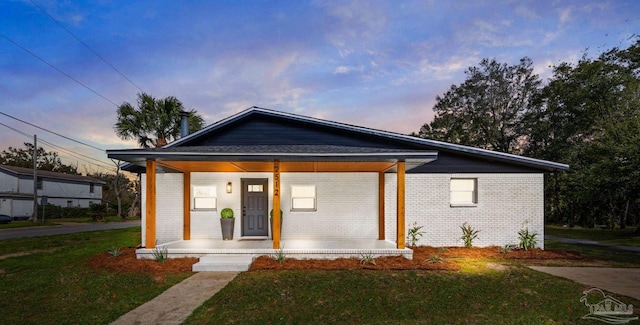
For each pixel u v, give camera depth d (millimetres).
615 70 21672
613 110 21344
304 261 8562
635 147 15102
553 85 24781
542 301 5770
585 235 18953
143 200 11422
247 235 11297
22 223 28406
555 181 24656
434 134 34281
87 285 6699
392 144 11508
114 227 25094
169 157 8484
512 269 8148
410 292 6219
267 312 5203
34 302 5719
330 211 11320
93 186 46156
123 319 4938
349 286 6547
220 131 11883
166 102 19203
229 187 11328
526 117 29031
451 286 6602
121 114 19016
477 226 11086
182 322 4820
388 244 9750
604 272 8055
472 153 11031
